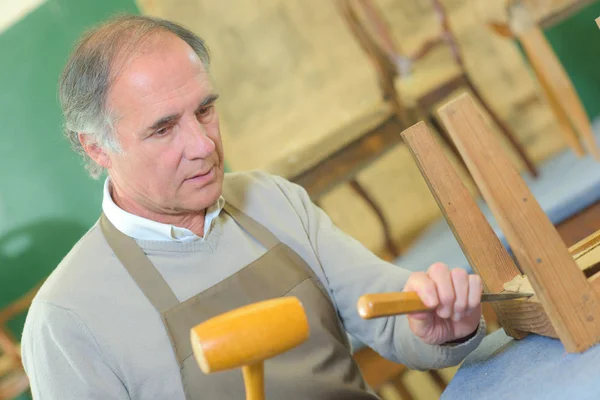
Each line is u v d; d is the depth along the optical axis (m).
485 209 2.88
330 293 1.34
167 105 1.13
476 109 0.87
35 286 3.43
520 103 3.42
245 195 1.37
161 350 1.18
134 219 1.25
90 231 1.30
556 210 2.19
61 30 3.36
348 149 3.03
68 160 3.41
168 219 1.26
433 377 2.67
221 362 0.73
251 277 1.25
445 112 0.86
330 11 3.38
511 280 1.06
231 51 3.40
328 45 3.39
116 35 1.18
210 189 1.21
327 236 1.37
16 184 3.45
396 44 3.34
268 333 0.75
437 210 3.45
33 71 3.38
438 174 1.06
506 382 0.92
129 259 1.23
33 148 3.42
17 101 3.41
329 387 1.21
